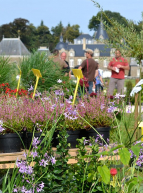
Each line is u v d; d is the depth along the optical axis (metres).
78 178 2.65
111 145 3.51
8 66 8.08
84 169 2.61
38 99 3.70
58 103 3.32
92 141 2.75
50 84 7.73
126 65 8.70
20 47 57.12
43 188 2.58
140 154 2.95
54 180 2.66
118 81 8.81
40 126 3.35
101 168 2.10
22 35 88.25
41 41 106.50
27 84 7.90
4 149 3.21
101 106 3.51
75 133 3.40
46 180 2.59
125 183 2.67
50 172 2.63
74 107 3.60
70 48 89.50
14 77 8.03
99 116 3.52
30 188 2.50
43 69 7.81
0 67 7.87
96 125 3.51
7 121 3.25
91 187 2.59
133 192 2.62
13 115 3.29
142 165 3.27
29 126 3.33
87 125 3.46
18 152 3.21
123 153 2.09
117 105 3.51
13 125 3.24
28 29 89.94
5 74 7.79
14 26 87.62
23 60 8.23
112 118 3.58
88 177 2.39
